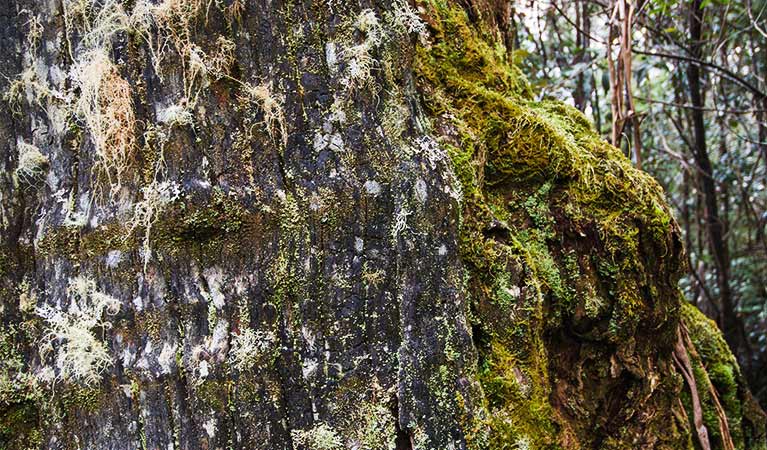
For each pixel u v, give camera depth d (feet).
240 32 3.89
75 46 3.87
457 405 3.96
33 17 3.91
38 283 3.92
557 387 4.78
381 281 3.94
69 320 3.84
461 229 4.27
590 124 5.44
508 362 4.33
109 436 3.82
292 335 3.86
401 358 3.92
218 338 3.80
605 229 4.72
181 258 3.81
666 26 11.28
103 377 3.82
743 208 14.90
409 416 3.90
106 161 3.80
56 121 3.90
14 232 3.94
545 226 4.75
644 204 4.81
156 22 3.81
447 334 3.99
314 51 3.96
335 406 3.88
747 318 14.43
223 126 3.84
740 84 11.07
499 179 4.76
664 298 4.97
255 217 3.84
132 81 3.82
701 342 6.42
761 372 12.76
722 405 6.31
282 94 3.91
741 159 13.51
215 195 3.80
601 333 4.79
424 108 4.51
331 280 3.90
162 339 3.80
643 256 4.83
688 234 13.47
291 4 3.95
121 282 3.82
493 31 5.72
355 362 3.90
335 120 3.95
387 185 3.97
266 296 3.84
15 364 3.92
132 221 3.81
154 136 3.82
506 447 4.21
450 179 4.12
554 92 9.12
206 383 3.78
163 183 3.79
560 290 4.69
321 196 3.91
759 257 14.39
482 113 4.77
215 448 3.77
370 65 4.01
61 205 3.89
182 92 3.82
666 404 5.20
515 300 4.36
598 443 4.93
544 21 11.28
